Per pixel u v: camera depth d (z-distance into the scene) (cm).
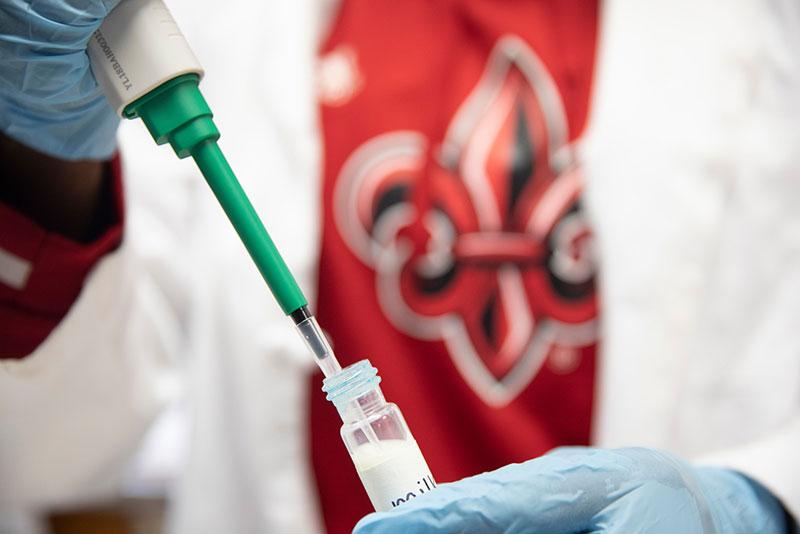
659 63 60
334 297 59
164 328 58
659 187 59
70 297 47
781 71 59
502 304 59
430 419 58
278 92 62
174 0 67
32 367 49
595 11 62
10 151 44
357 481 59
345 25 63
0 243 45
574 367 58
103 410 55
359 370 38
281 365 59
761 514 45
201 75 39
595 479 39
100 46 39
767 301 57
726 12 61
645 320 58
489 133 60
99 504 61
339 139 61
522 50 61
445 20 62
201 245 61
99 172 46
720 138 59
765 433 57
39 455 55
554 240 59
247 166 62
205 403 60
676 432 58
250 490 60
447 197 59
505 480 38
